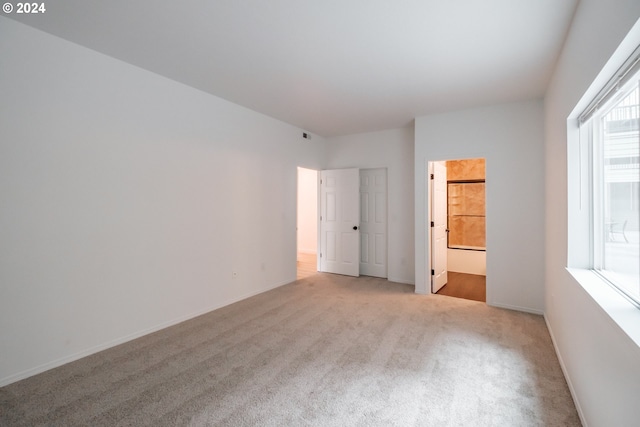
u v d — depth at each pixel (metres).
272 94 3.58
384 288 4.65
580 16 1.88
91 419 1.78
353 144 5.52
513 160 3.71
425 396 2.00
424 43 2.42
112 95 2.69
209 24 2.18
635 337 1.13
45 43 2.29
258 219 4.33
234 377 2.22
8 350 2.13
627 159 1.64
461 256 5.95
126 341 2.80
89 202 2.54
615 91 1.61
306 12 2.03
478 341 2.81
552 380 2.18
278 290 4.52
